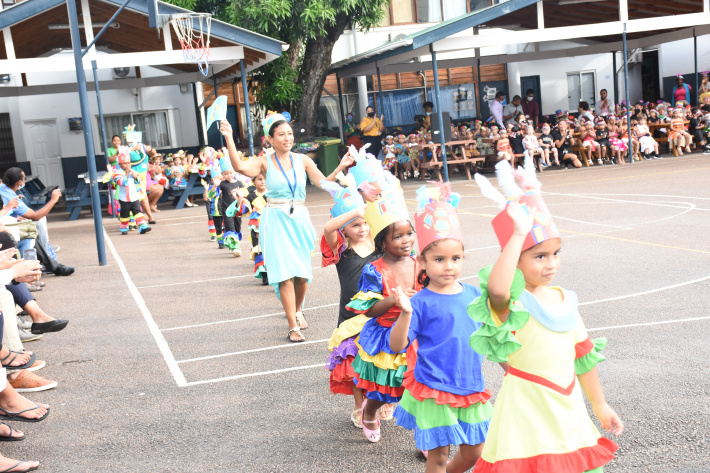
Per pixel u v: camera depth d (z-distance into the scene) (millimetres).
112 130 24547
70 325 7699
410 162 21344
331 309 7785
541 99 27625
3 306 5711
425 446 3377
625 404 4664
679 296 7164
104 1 15508
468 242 11039
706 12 19125
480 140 20953
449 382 3398
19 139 23766
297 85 21781
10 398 4895
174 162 19953
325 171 22312
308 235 6684
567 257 9438
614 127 20734
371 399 4148
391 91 26625
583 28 18953
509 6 18234
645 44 24156
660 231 10633
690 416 4391
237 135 25297
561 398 2893
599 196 14656
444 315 3434
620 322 6473
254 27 19750
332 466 4055
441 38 18156
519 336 2926
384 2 21234
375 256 4637
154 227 16000
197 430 4711
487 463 2947
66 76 23766
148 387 5613
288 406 5031
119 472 4156
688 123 22109
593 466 2859
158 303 8578
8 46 15102
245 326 7289
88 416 5074
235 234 11570
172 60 15969
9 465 4176
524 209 2879
